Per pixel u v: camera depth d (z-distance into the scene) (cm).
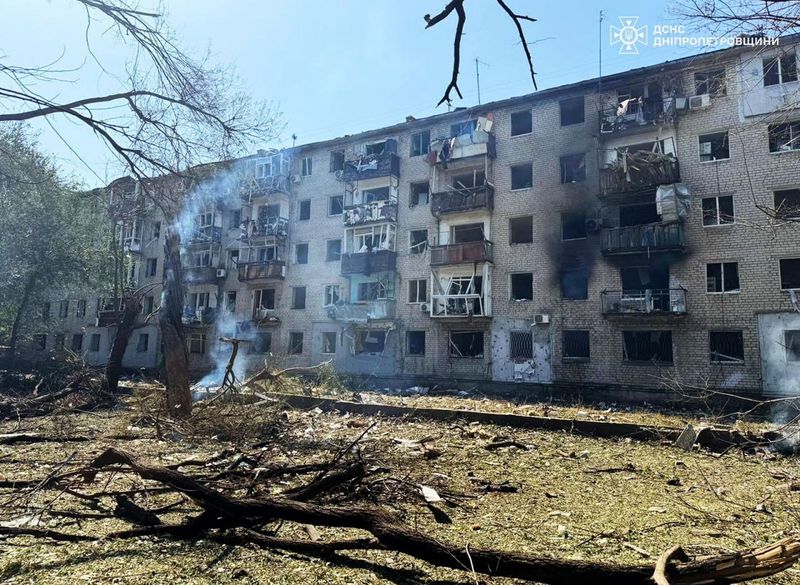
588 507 547
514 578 329
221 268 3209
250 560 374
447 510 520
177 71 732
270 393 1505
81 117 686
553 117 2295
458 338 2456
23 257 2145
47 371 2041
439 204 2458
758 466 790
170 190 930
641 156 1975
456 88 237
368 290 2727
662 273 2033
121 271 2611
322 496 505
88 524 450
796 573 376
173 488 445
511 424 1167
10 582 329
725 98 1906
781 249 1769
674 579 279
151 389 1371
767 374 1736
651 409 1728
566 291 2211
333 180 2927
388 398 1867
